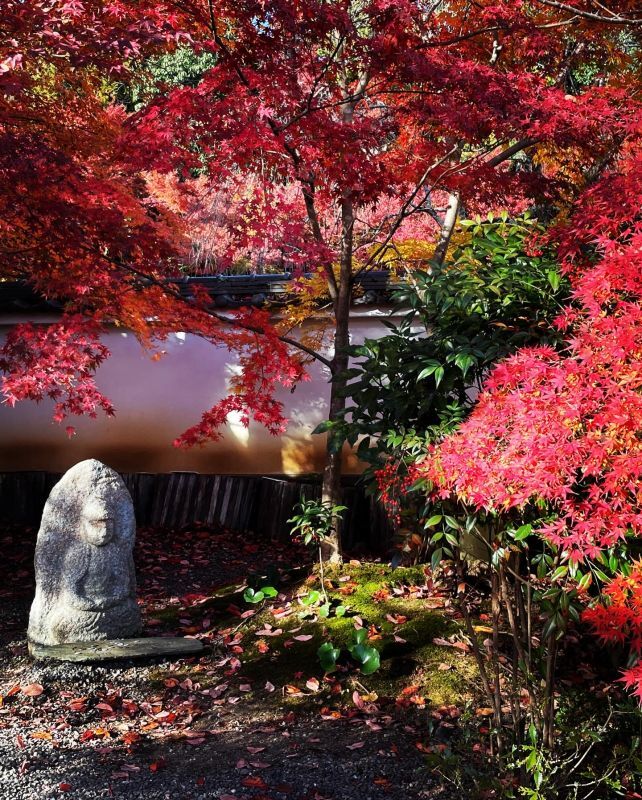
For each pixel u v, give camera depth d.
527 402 3.03
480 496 3.18
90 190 6.00
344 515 7.55
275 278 8.02
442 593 5.85
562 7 5.55
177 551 7.94
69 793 3.81
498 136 5.89
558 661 4.87
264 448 8.84
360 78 6.59
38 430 9.22
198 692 5.00
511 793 3.46
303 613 5.78
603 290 3.21
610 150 6.08
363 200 5.70
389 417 5.29
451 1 6.46
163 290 6.59
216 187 5.82
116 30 4.75
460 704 4.59
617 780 3.59
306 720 4.62
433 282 5.23
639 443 2.87
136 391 9.05
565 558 3.62
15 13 4.68
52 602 5.55
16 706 4.73
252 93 5.47
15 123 6.62
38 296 8.37
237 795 3.79
